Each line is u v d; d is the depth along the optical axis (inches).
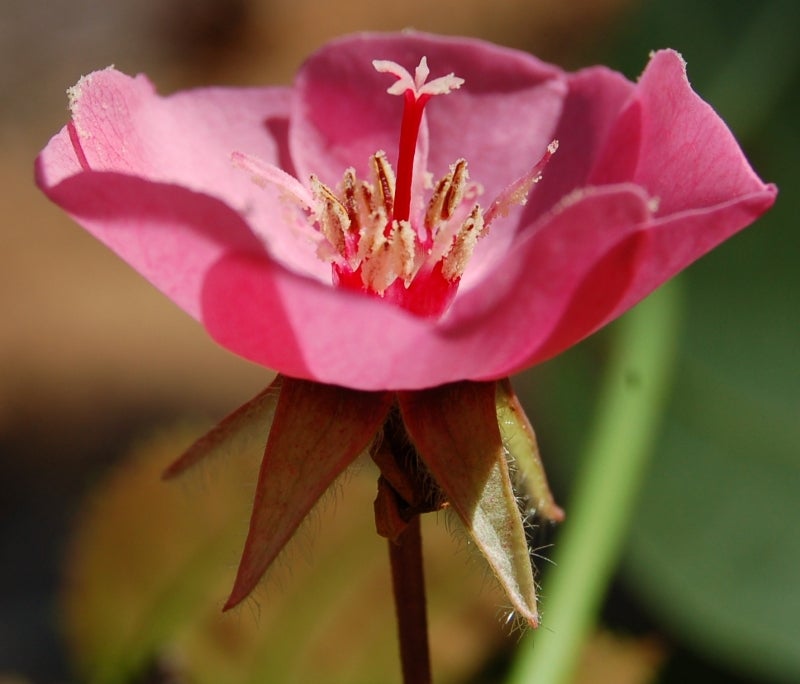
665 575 7.9
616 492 7.4
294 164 6.7
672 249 5.7
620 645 7.7
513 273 5.5
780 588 7.8
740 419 8.1
